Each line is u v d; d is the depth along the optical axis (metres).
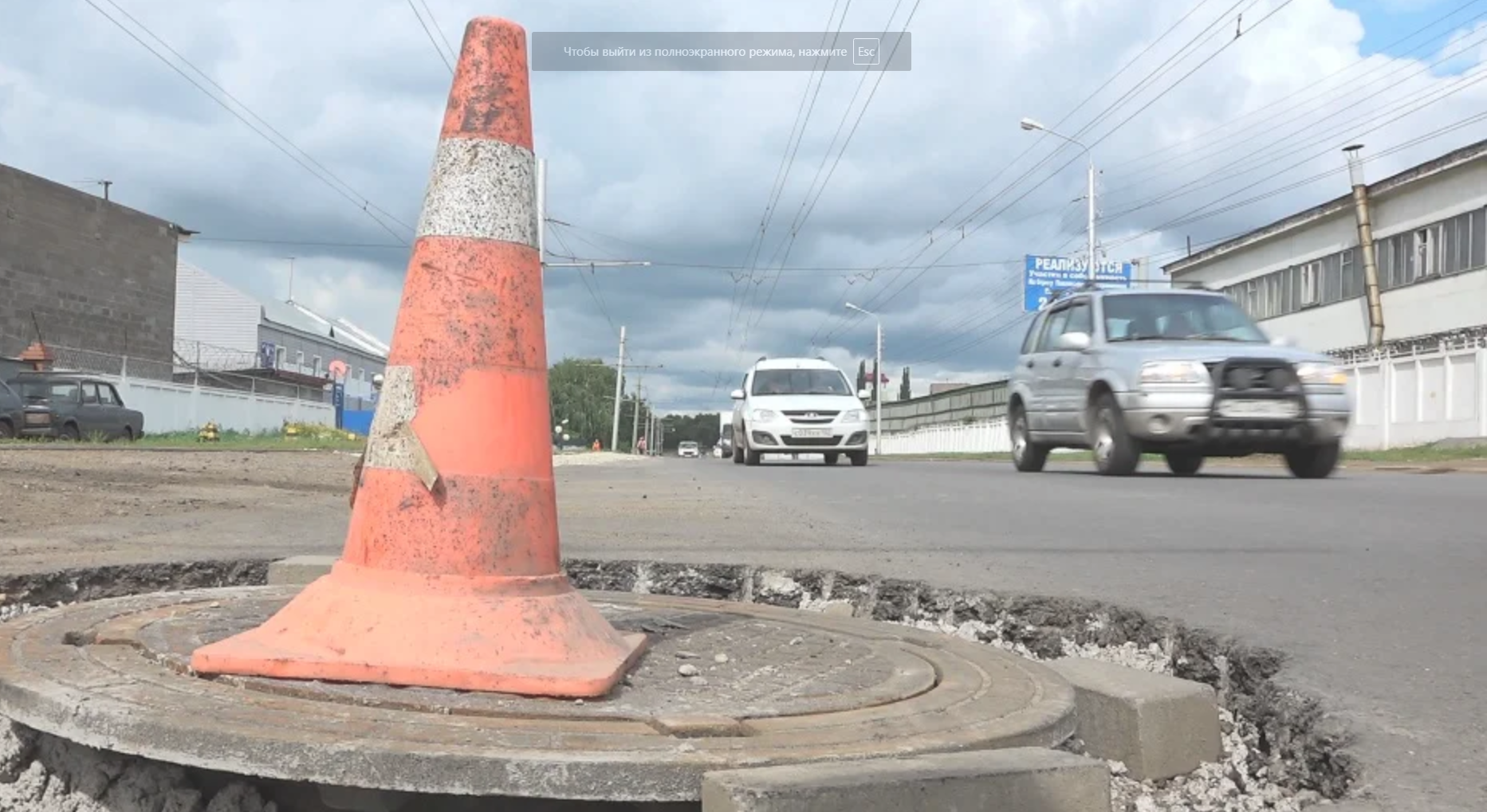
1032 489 9.95
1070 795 1.90
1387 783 2.39
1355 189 29.02
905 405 57.44
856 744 2.03
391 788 1.87
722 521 7.37
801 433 17.66
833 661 2.72
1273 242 34.22
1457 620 3.90
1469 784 2.37
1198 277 39.12
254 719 2.01
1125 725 2.74
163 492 8.54
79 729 2.03
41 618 2.87
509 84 2.76
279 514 7.18
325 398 49.75
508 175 2.71
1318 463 10.86
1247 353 10.44
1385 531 6.46
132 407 29.23
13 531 5.74
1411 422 25.08
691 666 2.61
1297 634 3.70
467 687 2.28
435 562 2.46
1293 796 2.64
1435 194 26.59
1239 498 8.62
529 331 2.68
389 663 2.30
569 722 2.12
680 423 137.12
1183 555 5.52
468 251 2.63
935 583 4.69
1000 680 2.59
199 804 2.10
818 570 5.05
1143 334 11.22
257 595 3.39
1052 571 5.04
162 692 2.16
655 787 1.87
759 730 2.10
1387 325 28.45
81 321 31.95
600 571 5.18
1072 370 11.76
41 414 20.11
